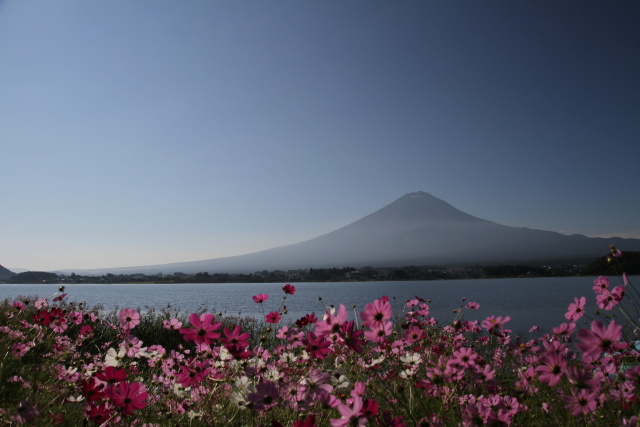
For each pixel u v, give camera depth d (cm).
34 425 268
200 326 262
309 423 214
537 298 4847
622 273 305
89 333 489
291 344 365
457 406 282
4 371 363
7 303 646
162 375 382
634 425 223
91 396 258
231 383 304
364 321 243
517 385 313
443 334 404
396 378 328
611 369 292
